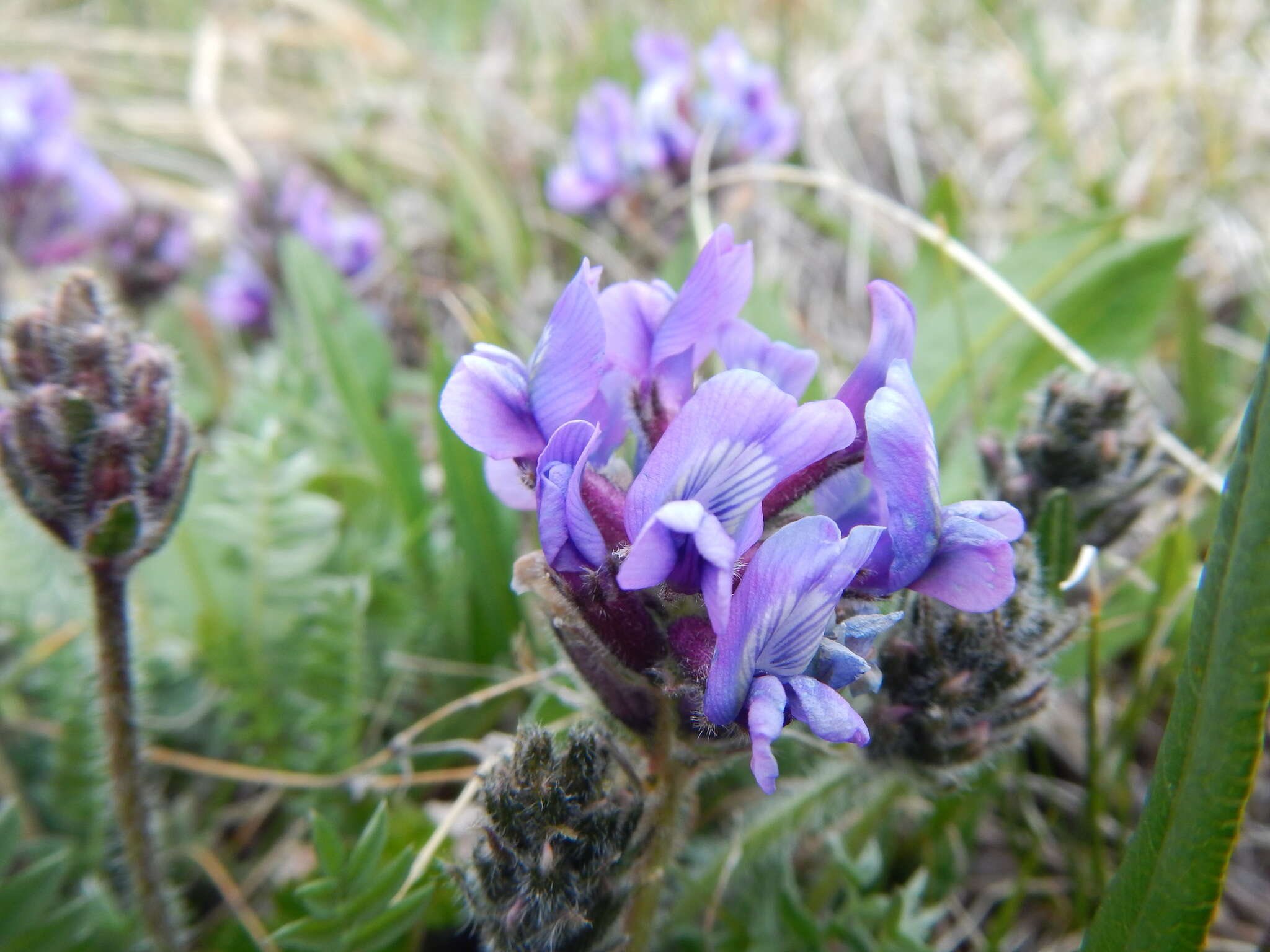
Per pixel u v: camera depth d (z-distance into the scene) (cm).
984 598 8
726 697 8
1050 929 14
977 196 26
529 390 8
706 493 7
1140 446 12
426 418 20
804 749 12
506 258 23
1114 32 30
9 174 21
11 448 9
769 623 7
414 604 15
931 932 13
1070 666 14
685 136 22
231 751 15
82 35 32
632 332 9
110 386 9
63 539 10
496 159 27
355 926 10
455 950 12
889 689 10
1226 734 8
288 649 14
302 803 14
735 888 12
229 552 15
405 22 33
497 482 9
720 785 13
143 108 29
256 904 14
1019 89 28
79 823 13
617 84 28
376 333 18
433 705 15
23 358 9
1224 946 13
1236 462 8
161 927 11
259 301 22
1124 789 14
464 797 12
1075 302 18
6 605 14
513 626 15
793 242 25
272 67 33
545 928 8
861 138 28
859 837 12
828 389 20
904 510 8
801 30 30
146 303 22
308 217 22
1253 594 8
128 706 10
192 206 26
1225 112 27
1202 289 23
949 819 13
